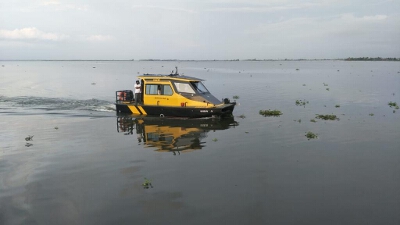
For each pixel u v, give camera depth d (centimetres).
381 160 1248
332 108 2503
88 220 811
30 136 1623
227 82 5162
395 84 4478
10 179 1067
